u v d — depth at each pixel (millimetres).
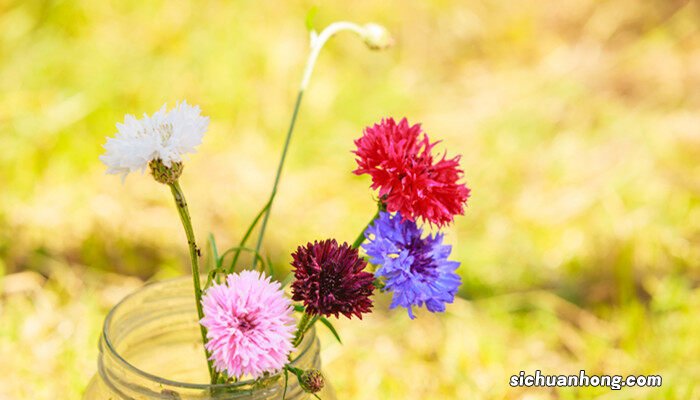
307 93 1357
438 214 576
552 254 1099
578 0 1765
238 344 551
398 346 911
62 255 998
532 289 1033
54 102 1223
